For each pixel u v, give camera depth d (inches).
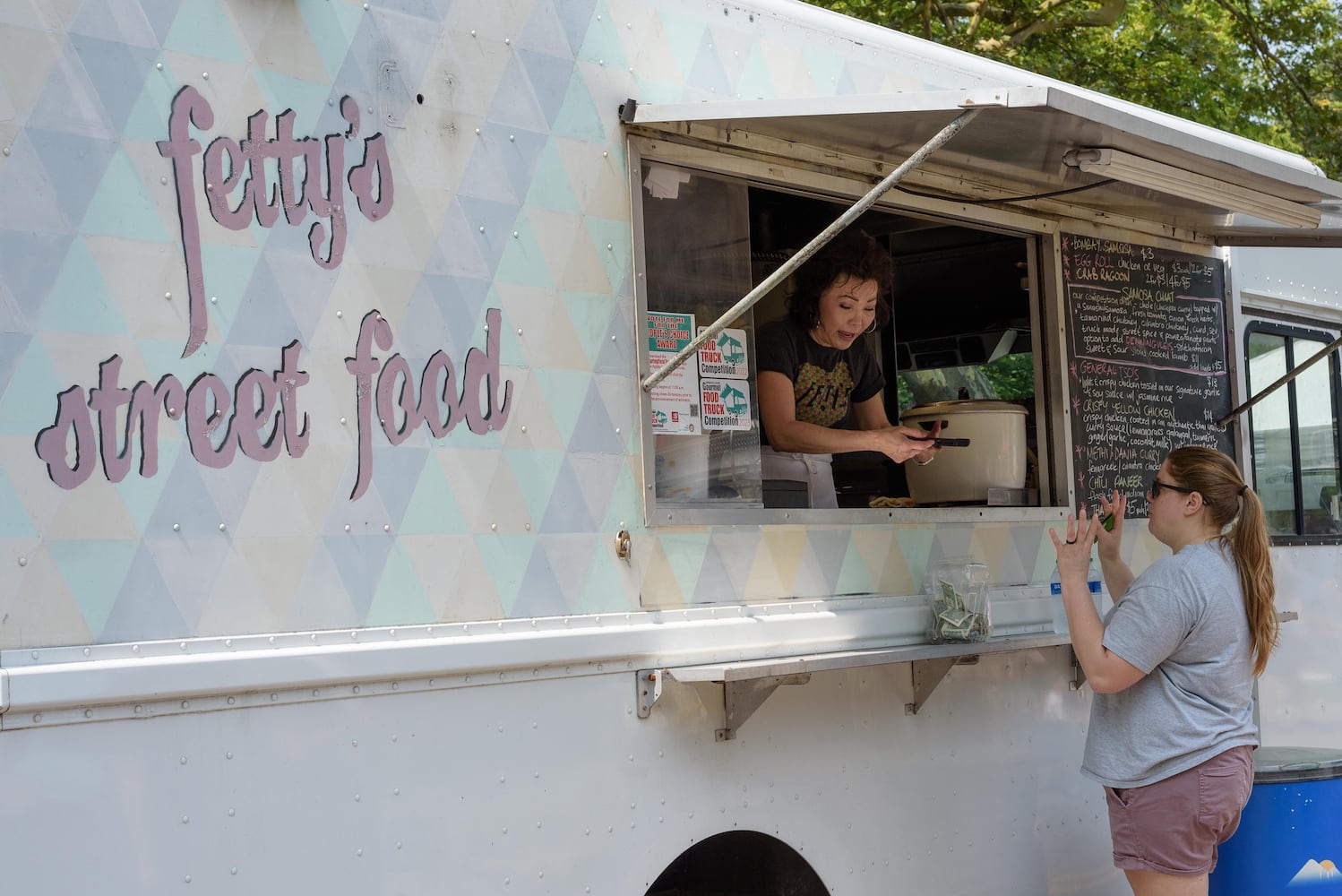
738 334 135.3
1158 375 178.7
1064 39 547.8
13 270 86.8
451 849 104.5
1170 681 134.1
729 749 125.0
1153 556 175.6
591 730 114.3
